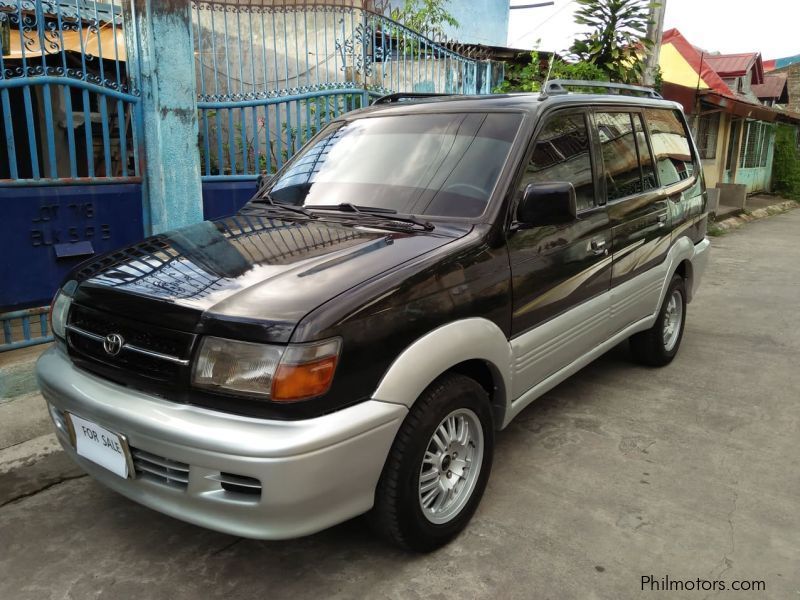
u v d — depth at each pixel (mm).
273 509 2201
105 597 2533
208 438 2180
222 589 2580
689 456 3652
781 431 3984
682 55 20344
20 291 4297
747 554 2791
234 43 7215
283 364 2176
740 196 15859
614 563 2730
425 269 2594
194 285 2479
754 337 5934
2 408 3906
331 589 2576
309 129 6109
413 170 3336
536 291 3176
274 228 3105
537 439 3840
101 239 4703
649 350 4883
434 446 2717
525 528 2967
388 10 10531
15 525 2994
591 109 3859
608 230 3777
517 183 3111
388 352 2402
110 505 3162
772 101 25156
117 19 5504
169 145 4973
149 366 2359
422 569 2689
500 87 8789
